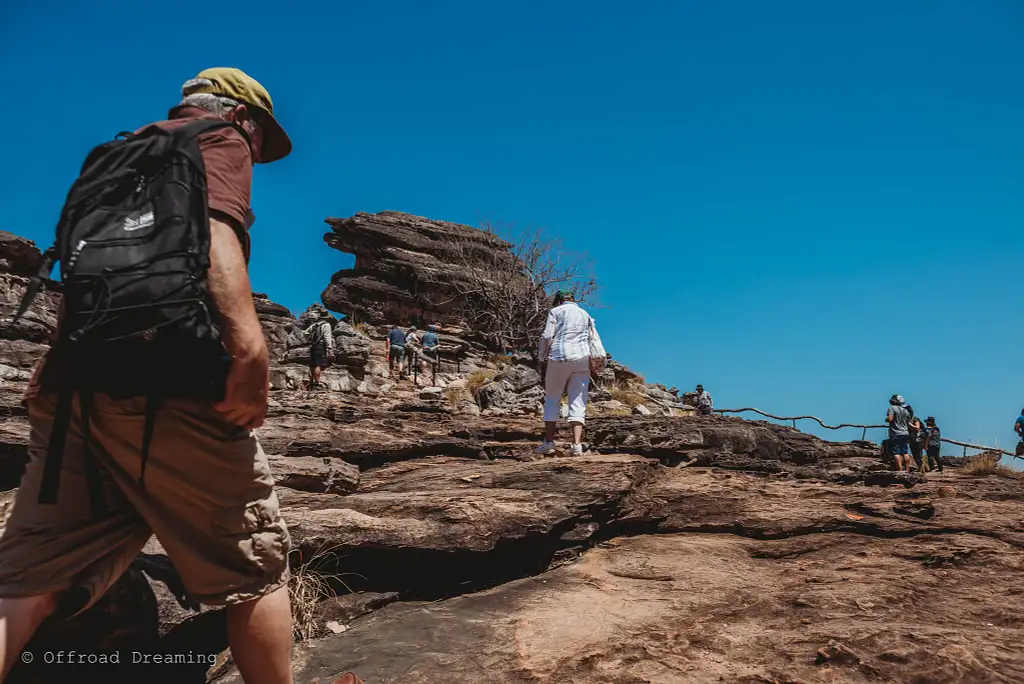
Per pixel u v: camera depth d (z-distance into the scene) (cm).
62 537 205
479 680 341
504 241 3400
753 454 950
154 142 211
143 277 192
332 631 407
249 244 227
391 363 2431
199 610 366
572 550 552
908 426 1426
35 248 1758
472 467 717
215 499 216
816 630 386
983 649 356
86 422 204
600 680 338
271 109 268
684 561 537
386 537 458
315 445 717
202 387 203
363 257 3281
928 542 557
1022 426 1722
